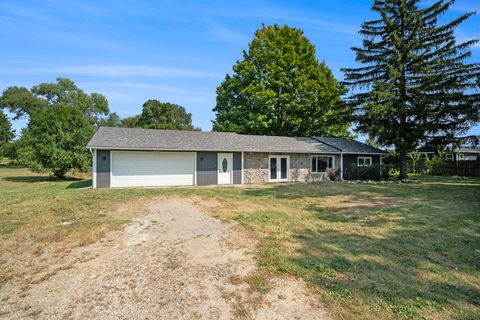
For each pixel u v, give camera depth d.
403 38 17.62
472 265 4.29
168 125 41.97
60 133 18.56
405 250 4.92
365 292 3.42
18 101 48.75
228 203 9.64
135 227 6.35
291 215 7.75
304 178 19.31
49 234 5.74
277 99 25.98
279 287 3.57
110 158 14.59
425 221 7.07
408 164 27.12
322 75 26.98
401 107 16.86
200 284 3.67
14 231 5.97
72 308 3.13
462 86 15.90
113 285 3.66
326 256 4.61
